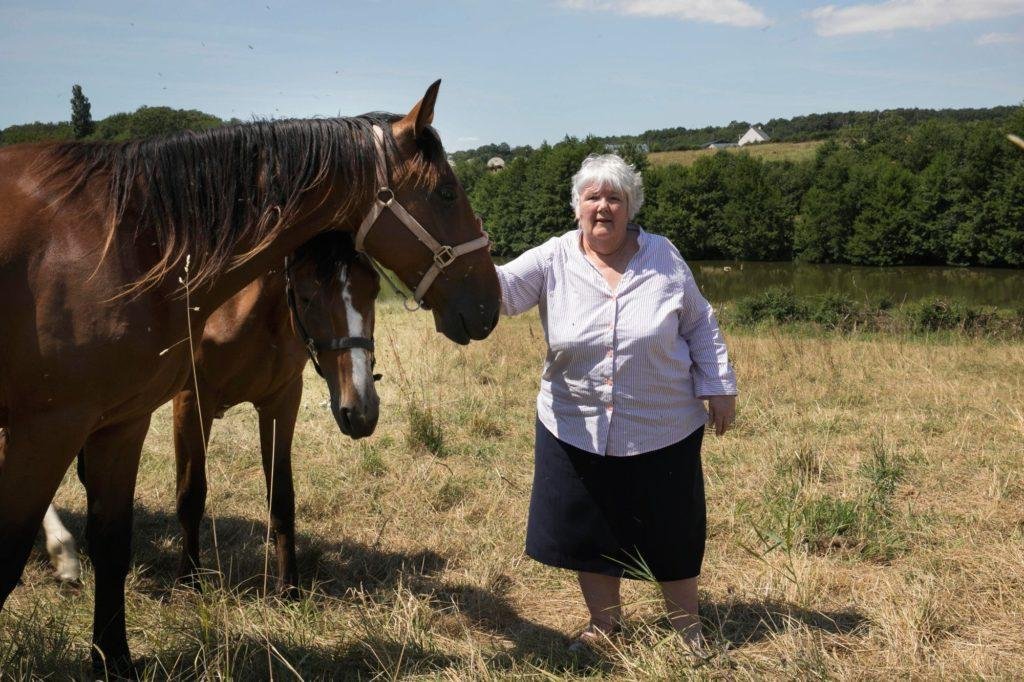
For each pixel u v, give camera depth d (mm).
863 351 10078
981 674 2582
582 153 60969
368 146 2543
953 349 10414
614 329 2785
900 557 3707
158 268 2355
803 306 19672
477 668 2766
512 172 65688
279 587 3582
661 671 2564
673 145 122875
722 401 2885
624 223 2803
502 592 3592
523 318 15672
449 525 4352
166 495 4730
